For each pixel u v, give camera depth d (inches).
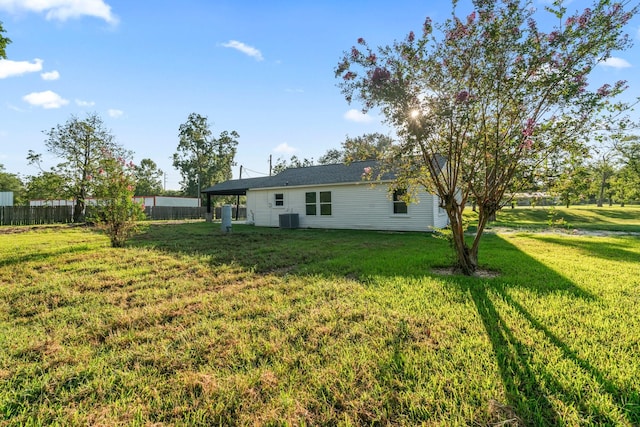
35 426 68.1
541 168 175.8
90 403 75.9
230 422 68.4
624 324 116.3
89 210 331.9
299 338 108.1
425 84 179.9
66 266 230.4
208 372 88.7
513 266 222.4
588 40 155.3
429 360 92.3
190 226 655.1
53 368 91.8
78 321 128.8
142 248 319.6
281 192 653.3
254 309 139.3
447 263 234.7
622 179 1045.2
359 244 355.9
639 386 77.7
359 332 112.7
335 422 68.5
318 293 161.6
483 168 192.9
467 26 170.6
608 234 471.2
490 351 97.1
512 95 168.4
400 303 144.1
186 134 1555.1
